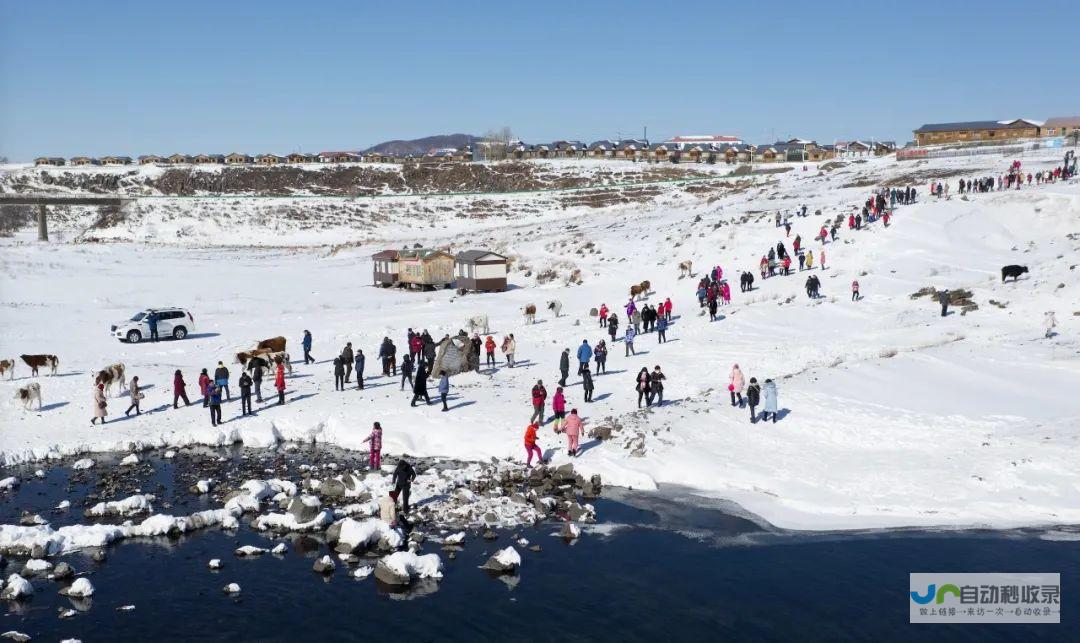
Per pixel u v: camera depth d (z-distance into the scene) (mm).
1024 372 31766
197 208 128875
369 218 126438
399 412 30234
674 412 28656
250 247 105938
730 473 23875
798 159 171500
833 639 15125
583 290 59938
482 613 16312
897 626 15531
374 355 40281
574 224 99250
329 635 15516
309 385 34719
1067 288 42188
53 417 30281
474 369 36375
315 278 73438
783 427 27031
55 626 15812
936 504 21125
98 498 22750
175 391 31375
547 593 17141
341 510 21781
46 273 70375
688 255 65375
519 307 53969
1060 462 22547
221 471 25312
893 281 49438
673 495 22906
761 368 34219
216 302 58375
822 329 41219
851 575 17672
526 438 24828
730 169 158125
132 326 43438
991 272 50031
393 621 16031
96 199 124062
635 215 98125
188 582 17766
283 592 17297
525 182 158500
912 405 28391
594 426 27672
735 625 15695
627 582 17609
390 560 17875
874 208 64312
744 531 20297
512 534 20375
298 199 135500
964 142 134250
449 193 139250
